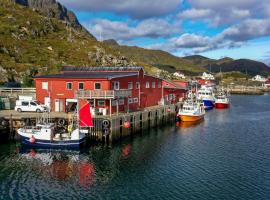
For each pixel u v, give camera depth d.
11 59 105.44
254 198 30.95
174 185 34.03
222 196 31.38
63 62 118.94
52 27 154.62
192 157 44.53
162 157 44.25
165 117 72.62
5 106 63.81
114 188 33.12
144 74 74.00
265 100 153.50
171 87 88.75
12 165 40.03
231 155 45.94
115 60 141.88
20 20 141.75
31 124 52.53
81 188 33.12
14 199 30.39
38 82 63.69
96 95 56.44
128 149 48.19
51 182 34.59
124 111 63.94
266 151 48.53
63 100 62.19
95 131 50.22
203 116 82.94
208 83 163.38
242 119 83.88
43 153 45.47
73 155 44.59
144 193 32.00
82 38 163.50
